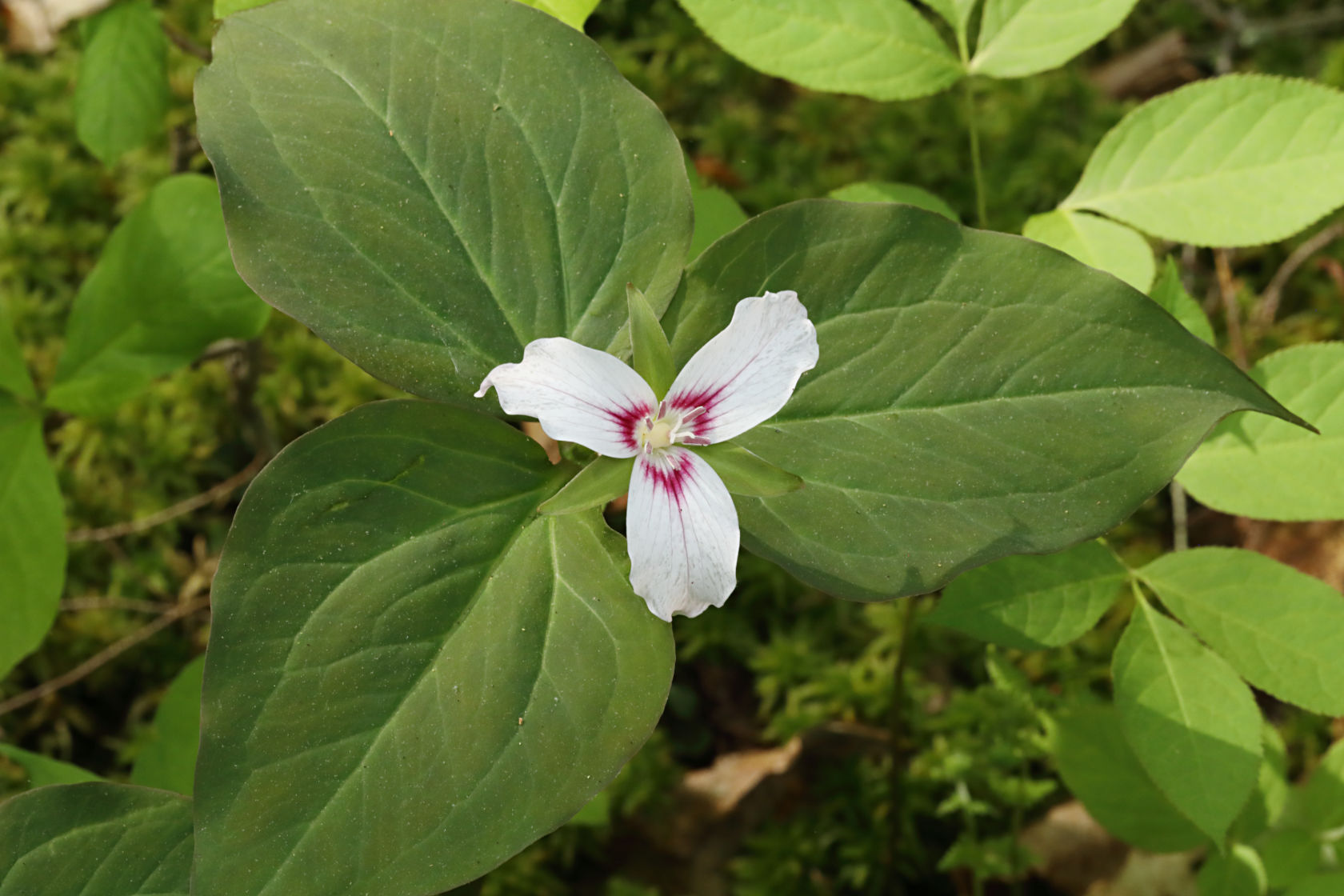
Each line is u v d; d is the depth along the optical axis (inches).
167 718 22.9
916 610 26.6
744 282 19.7
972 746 25.3
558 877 25.7
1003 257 19.4
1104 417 19.3
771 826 25.8
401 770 18.6
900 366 19.6
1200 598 21.5
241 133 19.3
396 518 19.0
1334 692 20.9
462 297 19.5
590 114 19.8
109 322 23.4
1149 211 21.9
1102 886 25.3
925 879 25.7
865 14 22.4
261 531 18.7
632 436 18.6
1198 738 21.0
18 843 19.5
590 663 18.9
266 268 19.2
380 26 19.7
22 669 26.6
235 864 18.3
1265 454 21.8
